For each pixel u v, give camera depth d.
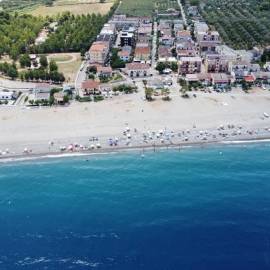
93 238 177.38
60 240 176.88
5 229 184.12
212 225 183.62
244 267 160.75
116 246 172.62
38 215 192.38
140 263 163.50
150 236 177.75
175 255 167.12
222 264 162.25
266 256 166.12
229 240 174.88
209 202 198.38
